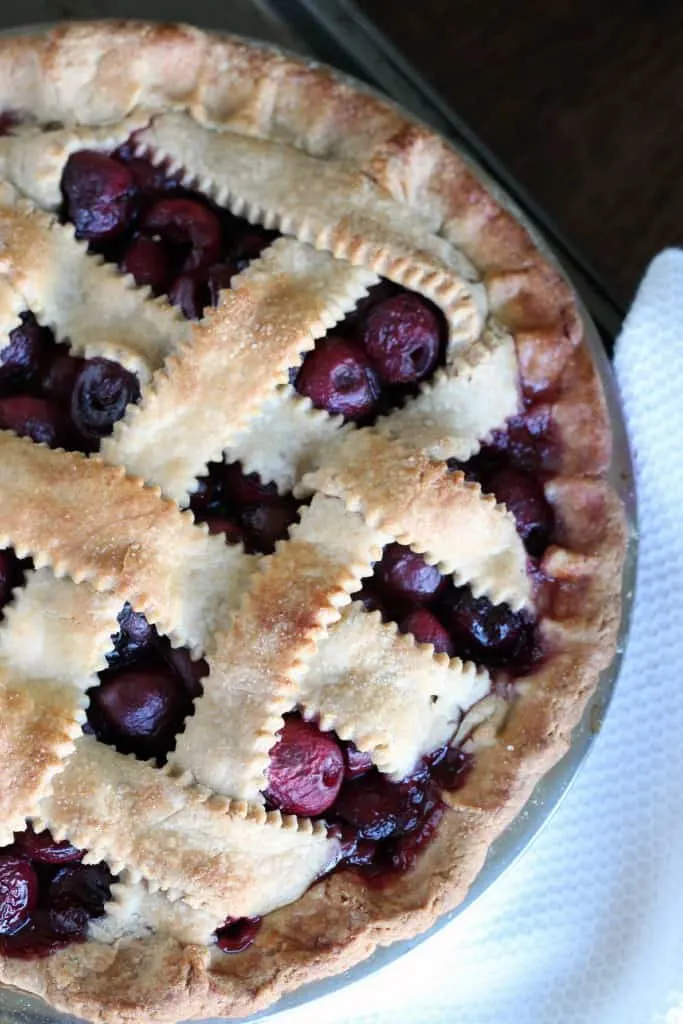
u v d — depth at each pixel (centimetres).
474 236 65
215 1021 62
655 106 71
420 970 68
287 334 62
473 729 63
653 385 67
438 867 62
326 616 61
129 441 62
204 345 62
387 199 64
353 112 65
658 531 68
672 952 67
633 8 71
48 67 64
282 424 62
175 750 61
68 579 61
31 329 63
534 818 63
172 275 64
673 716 68
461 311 63
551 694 63
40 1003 62
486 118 71
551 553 64
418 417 63
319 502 62
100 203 63
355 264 63
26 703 60
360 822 62
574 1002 68
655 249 71
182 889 61
